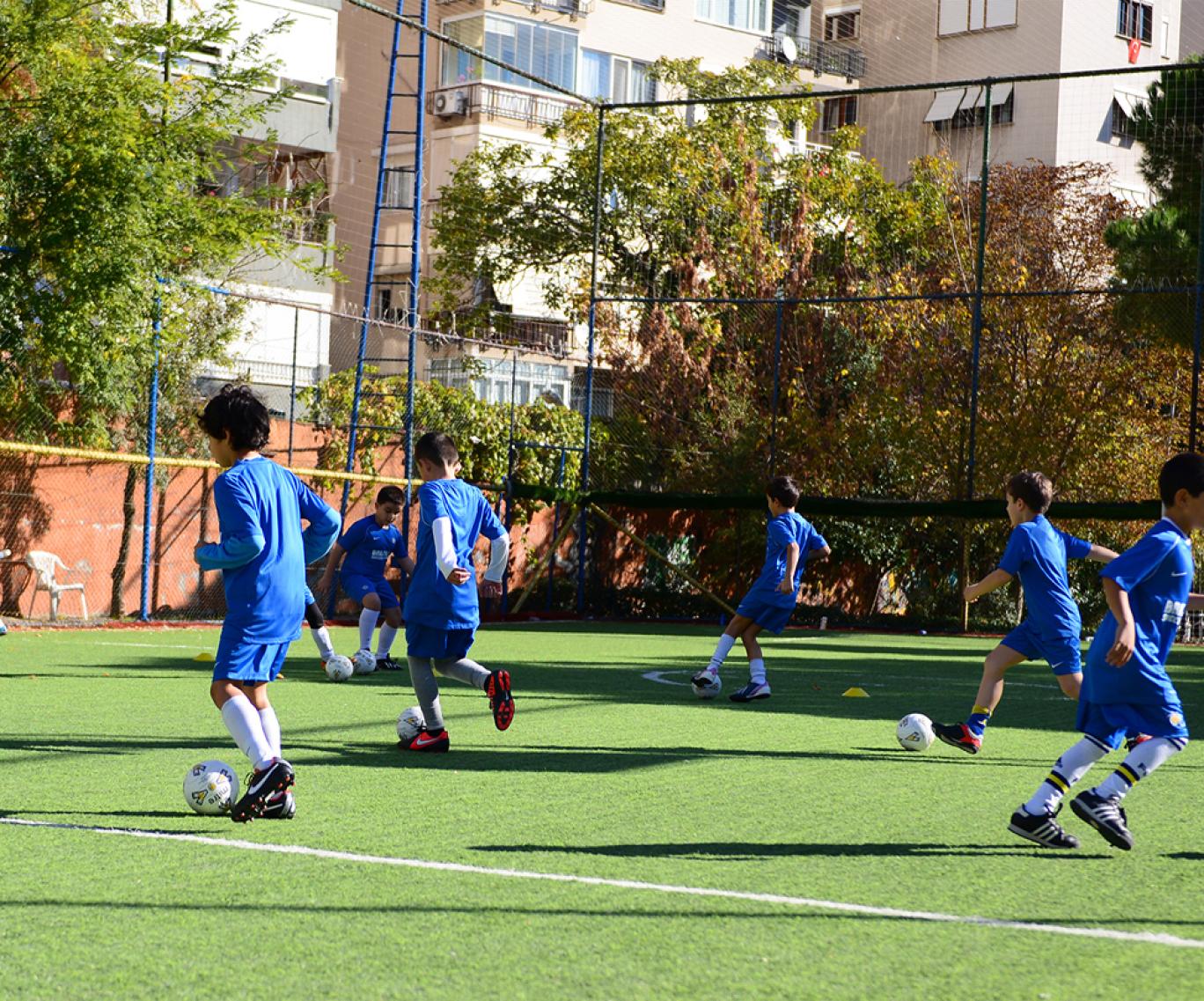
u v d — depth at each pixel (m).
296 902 4.03
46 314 14.71
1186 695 11.67
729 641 10.20
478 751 7.19
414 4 35.31
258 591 5.17
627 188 29.80
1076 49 39.41
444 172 34.59
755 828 5.26
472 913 3.93
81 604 17.12
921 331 22.92
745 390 24.92
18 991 3.21
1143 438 21.61
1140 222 21.80
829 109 42.34
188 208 15.72
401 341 32.00
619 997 3.22
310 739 7.47
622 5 36.62
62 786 5.84
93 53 16.47
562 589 22.97
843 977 3.40
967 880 4.49
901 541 23.94
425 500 6.93
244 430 5.20
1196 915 4.08
